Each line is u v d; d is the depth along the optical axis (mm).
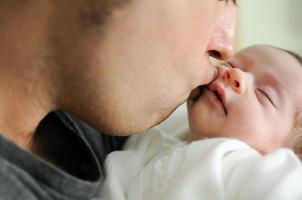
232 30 613
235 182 708
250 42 1749
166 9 493
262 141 875
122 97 524
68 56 495
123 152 842
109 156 814
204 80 619
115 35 485
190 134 892
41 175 500
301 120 914
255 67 923
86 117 558
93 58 491
